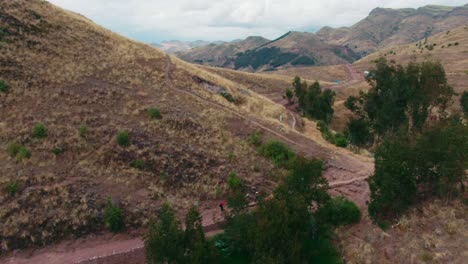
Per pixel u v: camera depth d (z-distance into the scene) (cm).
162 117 4341
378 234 2862
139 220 2922
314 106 8331
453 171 2778
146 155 3588
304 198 2697
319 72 18962
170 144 3866
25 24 4969
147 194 3192
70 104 4028
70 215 2803
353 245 2831
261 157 4169
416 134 3350
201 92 5612
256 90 12200
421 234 2705
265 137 4681
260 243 2377
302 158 2895
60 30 5419
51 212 2778
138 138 3794
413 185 3002
